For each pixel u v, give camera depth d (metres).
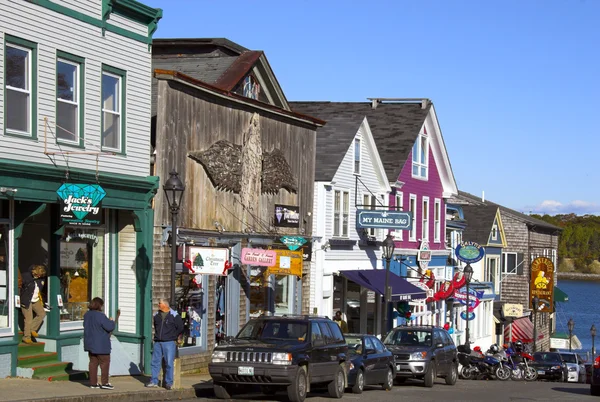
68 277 21.55
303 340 19.92
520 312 60.88
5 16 18.47
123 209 22.50
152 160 23.50
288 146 31.22
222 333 27.34
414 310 43.69
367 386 26.38
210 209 26.05
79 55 20.72
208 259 23.14
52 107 19.83
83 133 20.78
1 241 19.11
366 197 38.97
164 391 19.14
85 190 19.41
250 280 28.97
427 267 45.97
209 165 25.73
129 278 23.03
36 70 19.33
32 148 19.12
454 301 49.66
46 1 19.66
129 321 23.00
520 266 66.81
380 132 44.28
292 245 29.50
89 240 22.31
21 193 18.77
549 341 73.25
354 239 37.44
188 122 24.91
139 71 22.95
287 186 30.97
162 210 23.59
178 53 30.56
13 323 19.17
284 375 18.70
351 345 24.11
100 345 18.36
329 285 35.31
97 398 17.12
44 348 20.62
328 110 40.44
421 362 27.48
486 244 58.75
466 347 36.62
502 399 23.61
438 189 48.22
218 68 28.38
